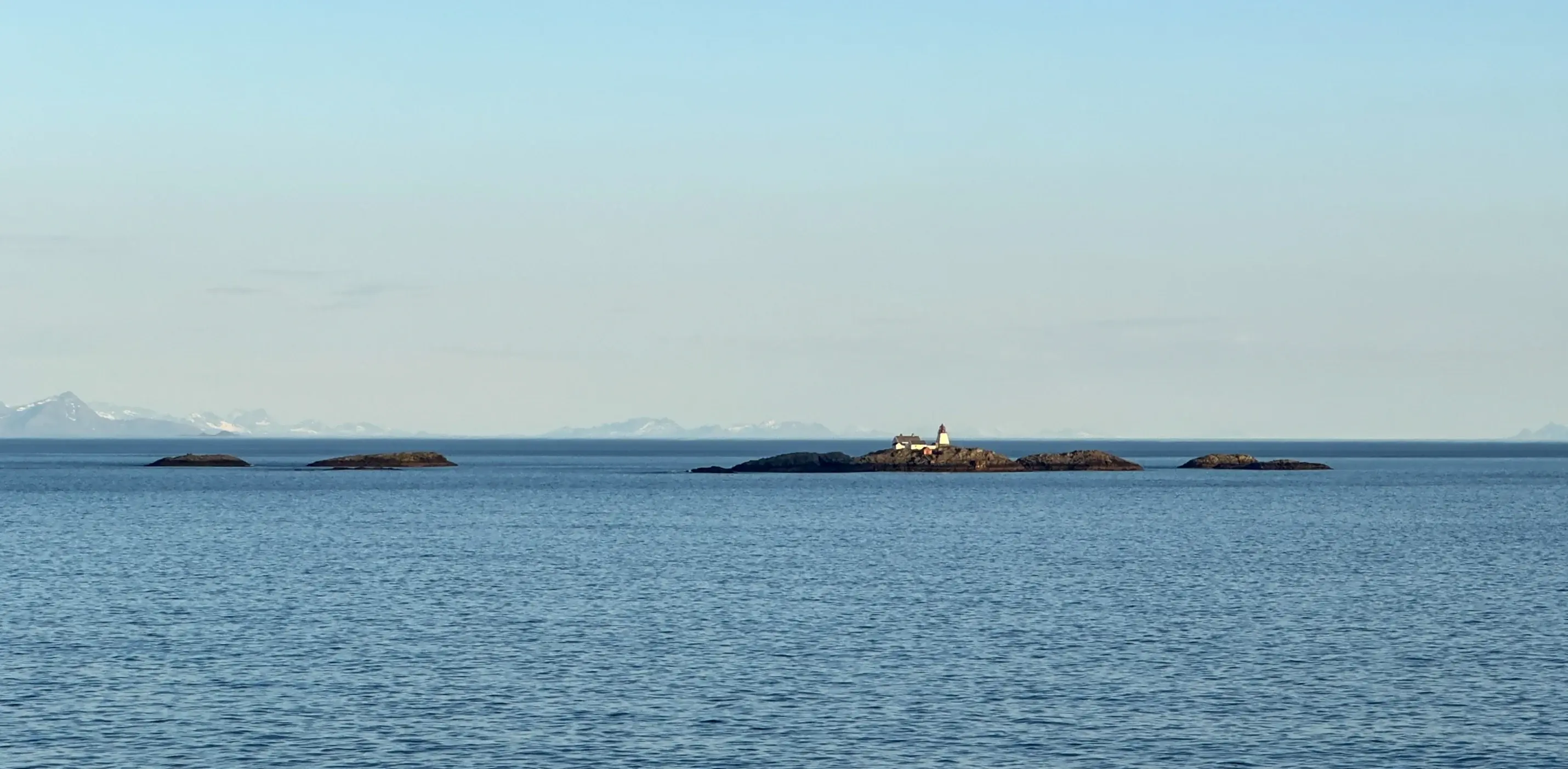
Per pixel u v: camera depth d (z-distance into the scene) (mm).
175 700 59781
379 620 82250
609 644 73562
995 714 57938
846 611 86500
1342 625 80938
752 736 54406
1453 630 79375
